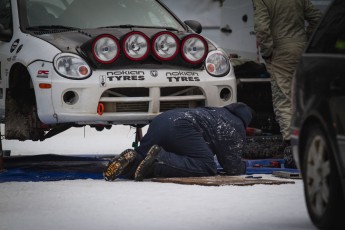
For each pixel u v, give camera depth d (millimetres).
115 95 17312
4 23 18797
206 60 18031
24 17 18344
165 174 15641
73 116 16938
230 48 27062
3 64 18281
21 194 13953
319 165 9984
